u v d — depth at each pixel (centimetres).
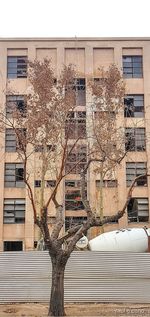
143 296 2091
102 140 2403
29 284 2091
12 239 3941
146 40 4416
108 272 2114
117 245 2528
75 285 2086
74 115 2545
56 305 1702
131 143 2966
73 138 2450
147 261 2148
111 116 2428
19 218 3988
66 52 4350
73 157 2656
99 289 2089
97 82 2469
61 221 1848
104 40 4391
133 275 2120
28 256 2130
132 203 4022
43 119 1948
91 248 2519
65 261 1736
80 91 3888
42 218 1697
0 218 3972
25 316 1702
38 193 3812
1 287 2091
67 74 2231
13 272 2111
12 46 4359
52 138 2212
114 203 3950
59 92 2016
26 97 2283
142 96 4250
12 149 4122
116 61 4322
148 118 4088
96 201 3856
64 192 3862
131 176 4041
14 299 2072
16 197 4019
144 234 2588
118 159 2073
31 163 3466
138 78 4300
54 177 3731
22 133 1900
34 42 4375
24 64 4284
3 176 4059
